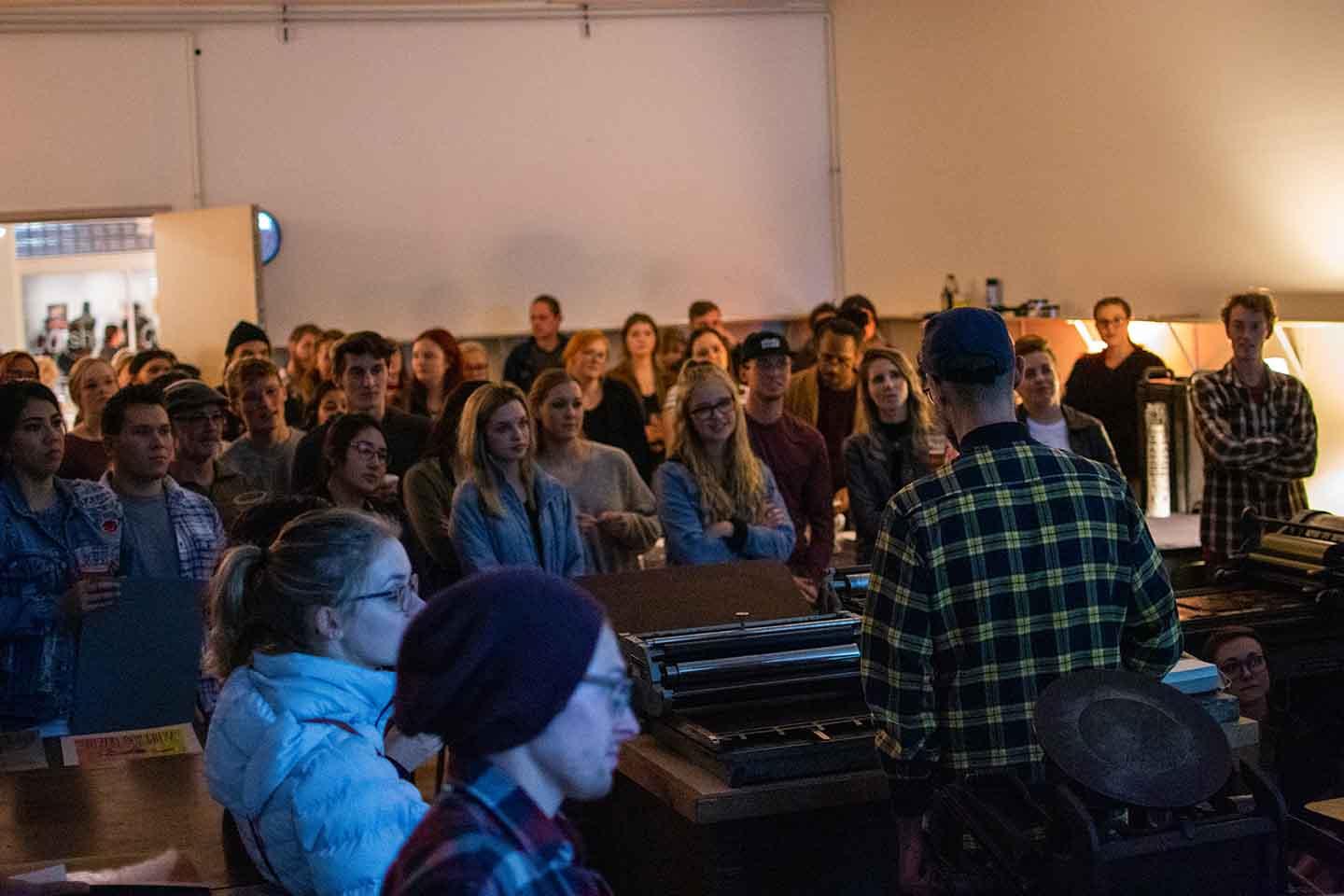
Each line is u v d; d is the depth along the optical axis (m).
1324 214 6.90
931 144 10.45
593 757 1.27
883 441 4.96
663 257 11.47
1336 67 6.77
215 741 2.01
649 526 4.86
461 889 1.20
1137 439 7.77
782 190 11.62
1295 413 5.25
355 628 2.00
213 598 2.05
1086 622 2.33
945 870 2.29
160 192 10.71
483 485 4.25
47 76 10.55
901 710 2.32
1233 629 3.37
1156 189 8.15
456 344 8.00
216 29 10.73
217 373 10.33
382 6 10.91
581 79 11.26
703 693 2.87
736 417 4.55
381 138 10.99
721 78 11.47
